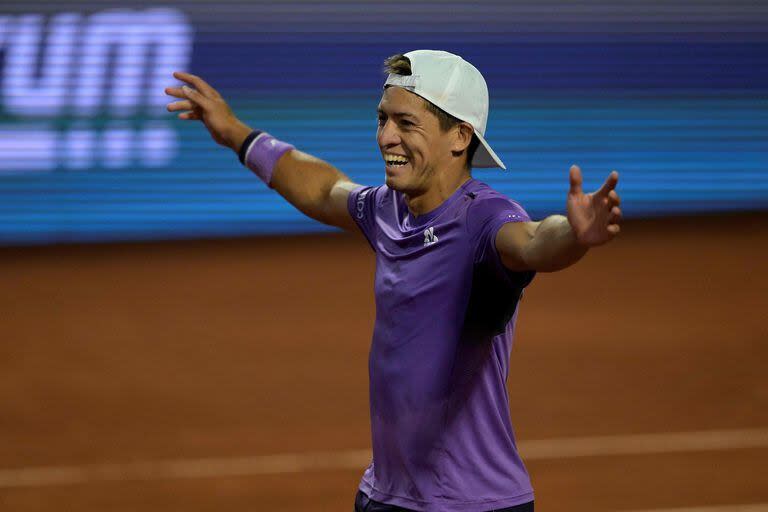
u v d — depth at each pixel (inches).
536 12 2864.2
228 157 2807.6
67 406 1203.2
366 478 488.7
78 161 2716.5
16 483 922.1
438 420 448.5
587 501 858.1
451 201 453.1
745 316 1770.4
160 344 1566.2
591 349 1501.0
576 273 2290.8
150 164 2758.4
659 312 1811.0
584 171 2930.6
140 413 1167.0
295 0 2775.6
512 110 2883.9
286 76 2790.4
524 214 433.7
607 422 1106.7
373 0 2800.2
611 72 2913.4
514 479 456.4
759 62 2972.4
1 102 2655.0
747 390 1250.0
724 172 3004.4
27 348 1549.0
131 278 2237.9
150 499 875.4
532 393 1237.7
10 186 2691.9
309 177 562.3
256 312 1830.7
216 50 2751.0
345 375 1348.4
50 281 2202.3
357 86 2819.9
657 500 861.2
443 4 2829.7
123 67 2711.6
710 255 2491.4
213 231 2829.7
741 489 889.5
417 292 448.1
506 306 438.9
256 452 1010.1
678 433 1061.1
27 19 2647.6
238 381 1321.4
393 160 455.5
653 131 2952.8
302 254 2605.8
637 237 2778.1
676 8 2920.8
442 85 446.9
